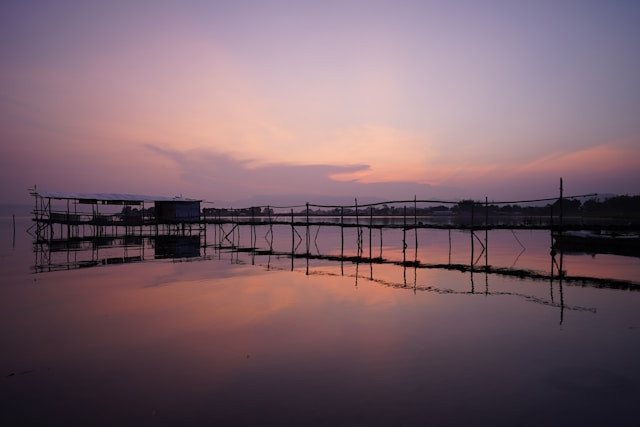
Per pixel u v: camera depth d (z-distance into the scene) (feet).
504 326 37.11
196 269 73.46
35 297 49.19
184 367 27.71
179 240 146.30
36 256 92.89
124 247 117.08
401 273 68.69
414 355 29.81
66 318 39.86
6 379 25.95
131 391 24.20
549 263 81.20
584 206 373.20
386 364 28.09
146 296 49.85
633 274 66.18
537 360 28.89
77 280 61.26
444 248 120.47
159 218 149.89
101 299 48.16
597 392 23.98
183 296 49.85
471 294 51.16
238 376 26.20
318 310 42.96
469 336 34.14
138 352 30.58
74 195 142.92
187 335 34.53
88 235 169.48
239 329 36.11
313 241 151.12
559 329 36.24
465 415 21.34
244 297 49.32
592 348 31.35
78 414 21.59
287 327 36.76
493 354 30.01
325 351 30.60
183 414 21.48
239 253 103.24
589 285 56.90
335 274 67.67
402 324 37.68
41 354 30.22
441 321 38.70
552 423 20.61
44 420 21.01
